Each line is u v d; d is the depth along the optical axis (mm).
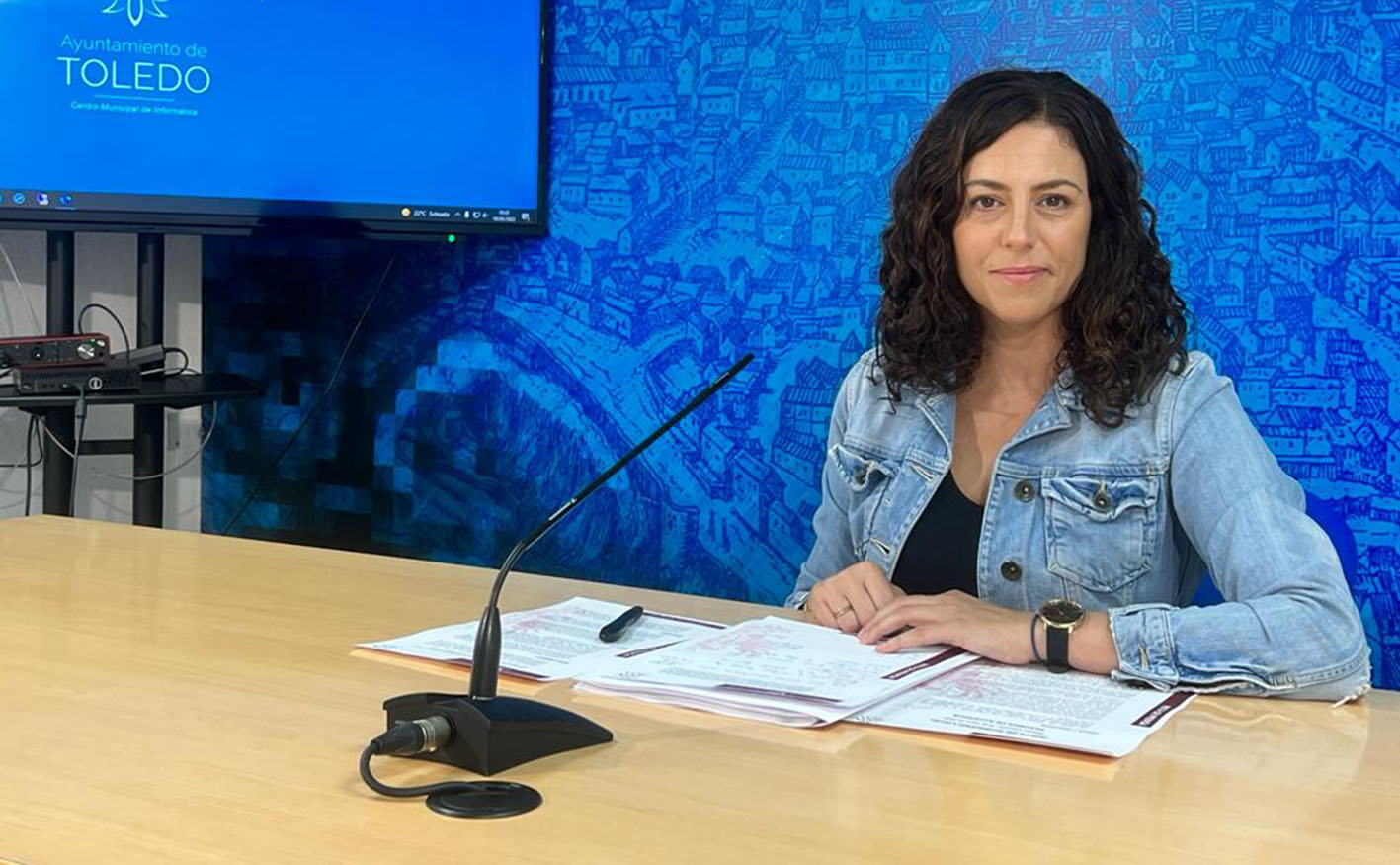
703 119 3098
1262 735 1269
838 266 2980
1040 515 1787
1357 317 2590
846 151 2957
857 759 1168
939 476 1843
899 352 1860
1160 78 2705
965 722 1265
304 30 3031
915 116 2889
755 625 1606
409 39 3102
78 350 2943
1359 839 1016
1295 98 2604
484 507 3416
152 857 939
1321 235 2605
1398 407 2570
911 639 1497
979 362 1844
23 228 2902
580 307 3270
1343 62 2562
